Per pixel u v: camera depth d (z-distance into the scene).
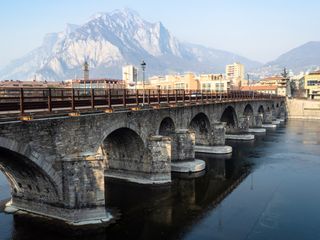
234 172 47.53
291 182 42.81
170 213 31.84
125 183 40.12
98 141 29.73
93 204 27.95
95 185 27.83
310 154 60.25
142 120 37.31
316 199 36.44
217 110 62.47
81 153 27.70
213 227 29.05
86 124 28.28
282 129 99.25
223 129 60.41
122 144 40.06
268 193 38.41
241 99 77.00
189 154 48.06
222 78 154.88
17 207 30.72
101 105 33.25
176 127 46.22
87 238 26.44
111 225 28.58
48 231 26.61
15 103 23.94
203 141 60.91
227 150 59.97
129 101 38.34
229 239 26.89
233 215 31.83
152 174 39.47
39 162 24.39
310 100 137.62
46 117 24.91
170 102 44.03
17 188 30.33
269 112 106.75
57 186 26.39
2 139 21.55
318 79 161.25
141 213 31.53
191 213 31.98
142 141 37.94
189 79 150.75
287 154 60.25
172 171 46.34
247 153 61.00
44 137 24.64
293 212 32.75
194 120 59.66
